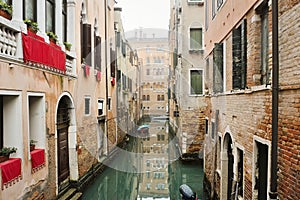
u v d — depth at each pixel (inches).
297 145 120.3
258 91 164.6
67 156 327.9
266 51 168.9
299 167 118.7
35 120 247.4
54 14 294.5
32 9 245.3
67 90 310.3
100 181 417.4
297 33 121.4
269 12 154.1
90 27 377.7
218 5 284.4
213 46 310.5
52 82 268.5
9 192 189.5
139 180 399.9
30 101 247.3
